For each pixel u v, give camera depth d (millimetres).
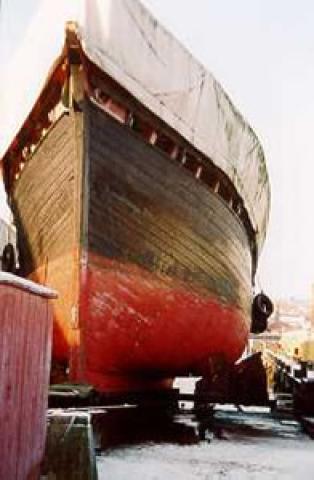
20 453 3582
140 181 6887
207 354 8758
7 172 9594
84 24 5859
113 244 6582
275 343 37812
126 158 6684
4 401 3260
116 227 6617
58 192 6828
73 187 6328
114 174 6551
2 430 3236
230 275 9227
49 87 6812
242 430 9125
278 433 8914
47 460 4234
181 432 8242
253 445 7562
